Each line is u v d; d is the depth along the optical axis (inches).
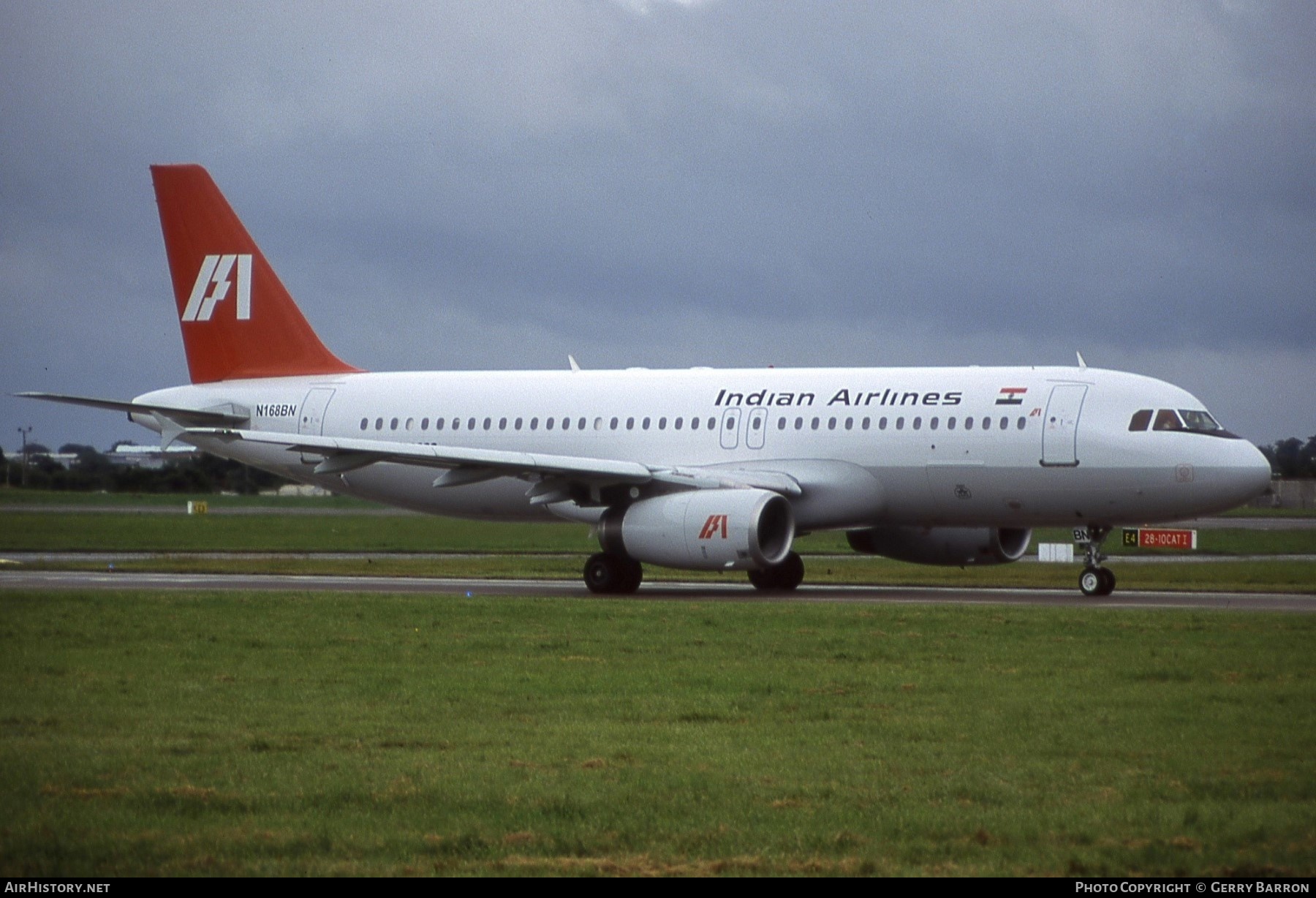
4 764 2154.3
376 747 2299.5
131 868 1651.1
